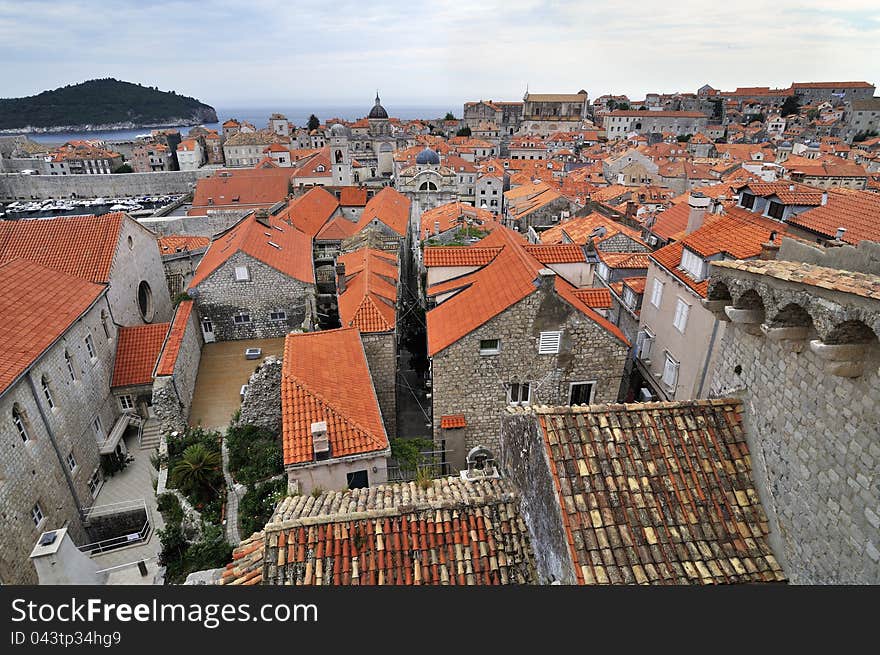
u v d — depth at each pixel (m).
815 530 8.46
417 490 13.54
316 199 70.81
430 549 11.23
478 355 24.06
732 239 27.27
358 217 77.81
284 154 149.88
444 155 126.56
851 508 7.79
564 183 94.31
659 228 47.09
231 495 24.25
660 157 127.94
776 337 8.88
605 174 120.94
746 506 9.63
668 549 8.89
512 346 23.94
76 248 35.03
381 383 30.94
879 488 7.31
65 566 17.95
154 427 32.97
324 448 19.08
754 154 128.50
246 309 38.84
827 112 187.38
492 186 104.81
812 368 8.73
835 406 8.19
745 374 10.63
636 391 34.25
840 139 151.25
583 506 9.20
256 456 25.73
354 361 25.83
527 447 11.02
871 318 6.91
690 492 9.61
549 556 9.91
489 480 13.84
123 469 30.14
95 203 125.31
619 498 9.37
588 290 28.81
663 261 29.66
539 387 24.97
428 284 31.73
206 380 34.50
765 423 9.87
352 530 11.46
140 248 40.94
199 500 24.28
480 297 26.52
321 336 27.53
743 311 9.98
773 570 8.93
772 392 9.74
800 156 120.50
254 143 161.62
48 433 23.92
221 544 21.66
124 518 26.94
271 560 11.01
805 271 8.72
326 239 59.59
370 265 39.41
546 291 22.83
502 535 11.51
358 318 30.11
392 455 23.73
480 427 25.73
